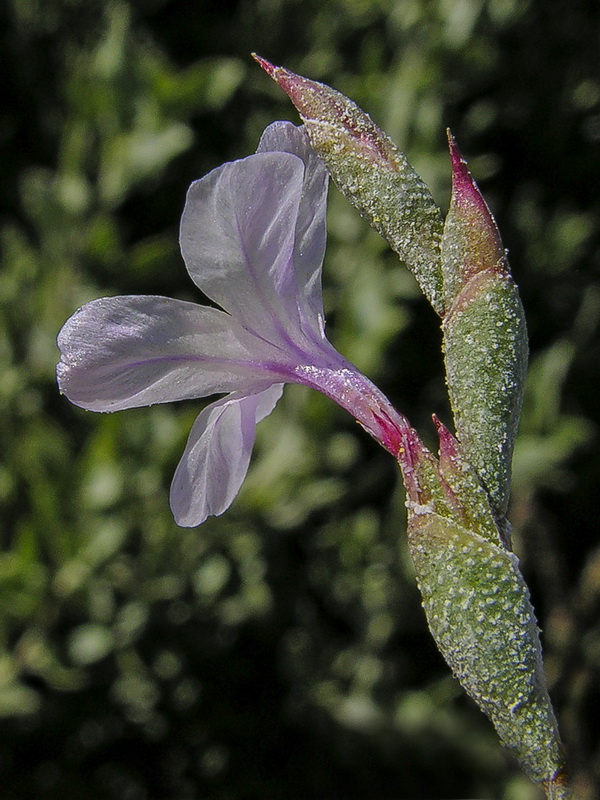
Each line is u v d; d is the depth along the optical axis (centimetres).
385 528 16
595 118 20
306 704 17
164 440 14
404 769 18
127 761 18
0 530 15
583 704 18
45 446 14
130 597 15
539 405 15
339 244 15
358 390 8
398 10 16
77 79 15
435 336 18
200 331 8
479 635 7
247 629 18
